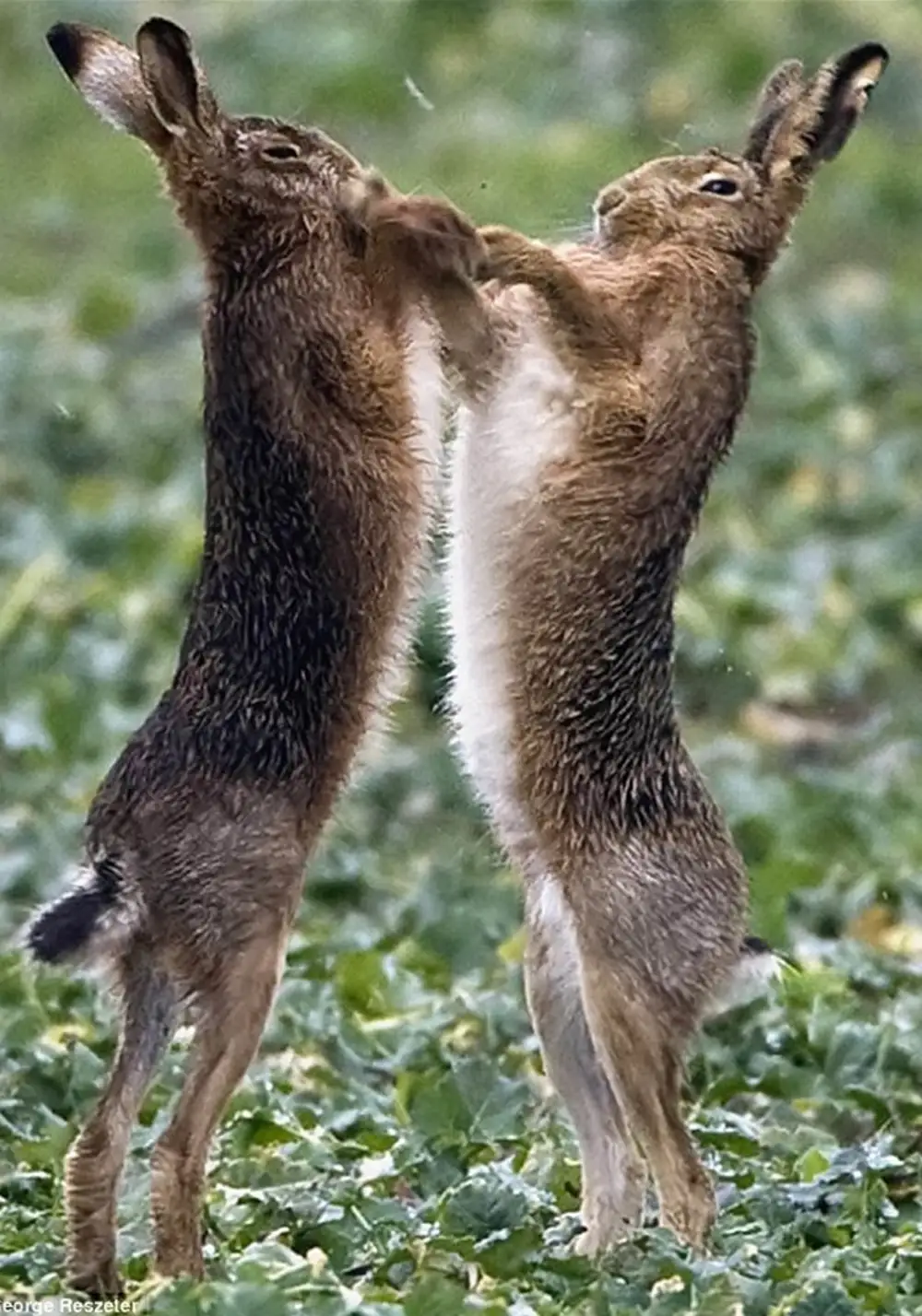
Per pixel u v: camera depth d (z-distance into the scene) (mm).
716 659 18906
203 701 10945
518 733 11484
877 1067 13195
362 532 11164
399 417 11219
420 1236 10852
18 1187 11570
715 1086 12953
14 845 15953
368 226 11234
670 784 11508
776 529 20672
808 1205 11430
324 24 29297
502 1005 13703
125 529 20172
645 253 11859
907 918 15539
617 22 29375
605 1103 11438
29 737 17281
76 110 28578
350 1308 9688
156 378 23234
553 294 11445
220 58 28797
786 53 28641
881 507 20875
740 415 11914
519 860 11594
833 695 18812
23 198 27094
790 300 24375
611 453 11492
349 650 11125
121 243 26219
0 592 19625
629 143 26375
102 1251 10492
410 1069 13109
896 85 28531
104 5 29922
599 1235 11203
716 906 11445
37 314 24531
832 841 16547
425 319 11305
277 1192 11305
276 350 11156
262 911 10719
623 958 11273
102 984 10836
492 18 29625
